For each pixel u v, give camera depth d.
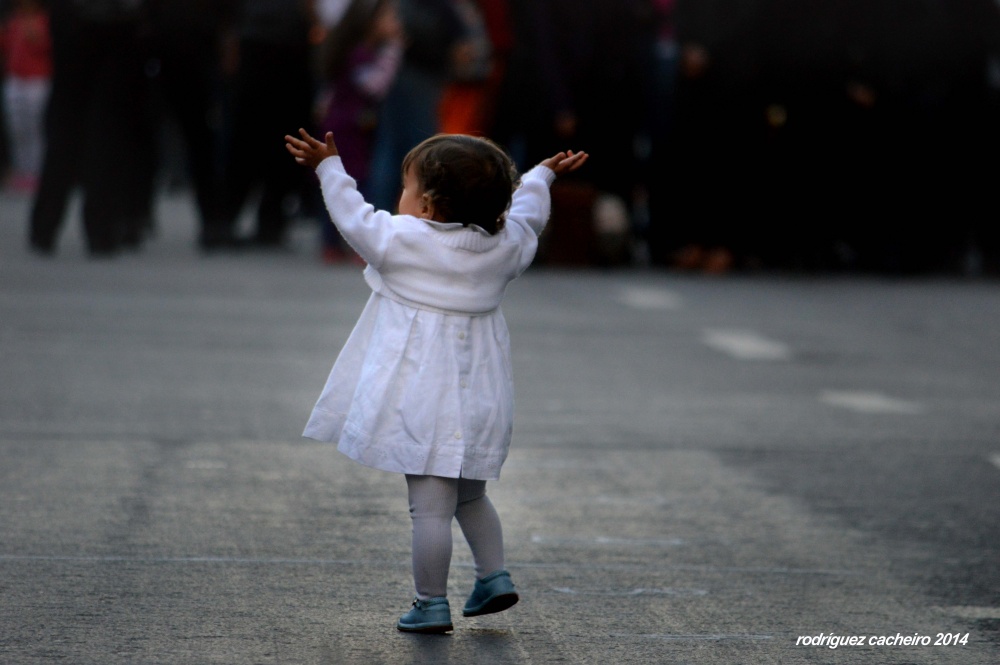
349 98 37.66
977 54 39.94
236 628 11.62
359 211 11.84
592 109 39.38
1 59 64.19
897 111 39.47
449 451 11.50
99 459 17.17
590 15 38.88
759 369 25.09
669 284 36.53
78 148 37.59
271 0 40.47
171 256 39.09
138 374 22.53
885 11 38.97
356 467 17.23
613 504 15.99
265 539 14.17
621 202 40.56
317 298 31.70
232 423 19.34
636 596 12.86
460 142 11.92
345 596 12.54
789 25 38.53
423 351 11.67
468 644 11.45
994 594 13.17
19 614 11.77
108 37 36.97
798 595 13.02
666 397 22.28
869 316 32.16
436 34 36.06
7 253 37.91
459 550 14.09
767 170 39.47
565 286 35.41
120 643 11.17
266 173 41.62
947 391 23.58
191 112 40.22
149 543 13.91
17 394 20.78
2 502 15.19
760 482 17.14
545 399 21.73
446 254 11.77
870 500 16.45
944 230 41.16
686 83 38.72
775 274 39.72
